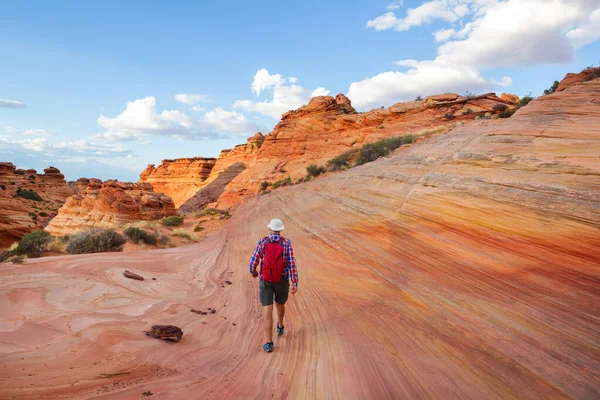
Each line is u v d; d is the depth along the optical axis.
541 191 5.91
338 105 44.62
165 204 34.94
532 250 5.14
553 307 4.19
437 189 7.99
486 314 4.59
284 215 15.45
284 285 4.73
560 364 3.48
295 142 42.41
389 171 11.70
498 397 3.20
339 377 3.64
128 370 3.42
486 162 7.93
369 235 8.67
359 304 5.96
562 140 7.46
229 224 22.20
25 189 65.06
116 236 14.08
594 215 4.87
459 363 3.84
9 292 5.44
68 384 2.95
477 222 6.29
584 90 10.62
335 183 15.20
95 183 35.44
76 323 4.53
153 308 5.80
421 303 5.44
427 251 6.59
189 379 3.45
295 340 4.76
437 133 20.27
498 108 26.41
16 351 3.41
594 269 4.31
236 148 73.38
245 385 3.44
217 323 5.51
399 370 3.78
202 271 9.79
